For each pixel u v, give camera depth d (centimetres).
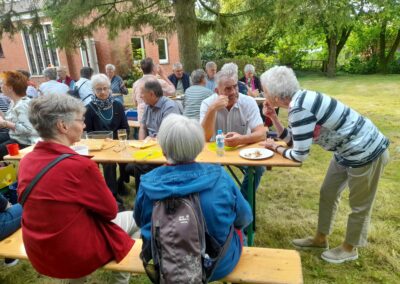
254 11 568
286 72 177
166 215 117
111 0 559
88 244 133
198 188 118
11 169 246
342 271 206
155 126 296
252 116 254
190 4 587
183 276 113
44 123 127
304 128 172
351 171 187
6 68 1452
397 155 407
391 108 709
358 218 197
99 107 302
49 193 121
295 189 330
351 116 175
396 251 222
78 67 1346
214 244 123
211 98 267
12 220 181
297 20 569
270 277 141
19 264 229
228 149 231
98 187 131
